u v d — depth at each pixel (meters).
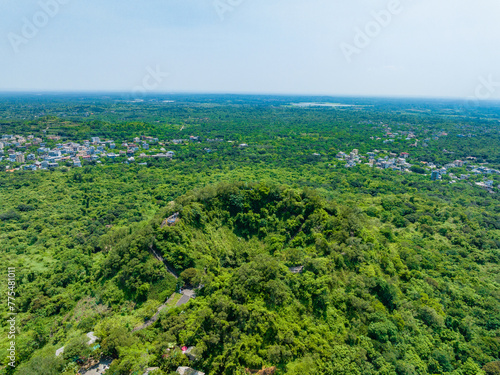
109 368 54.75
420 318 76.69
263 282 73.19
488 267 100.19
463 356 68.56
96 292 80.12
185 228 94.12
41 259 102.94
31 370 53.88
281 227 104.44
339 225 96.56
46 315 76.75
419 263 95.44
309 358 60.59
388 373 60.09
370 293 77.81
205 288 75.56
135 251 83.06
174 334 63.41
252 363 59.84
